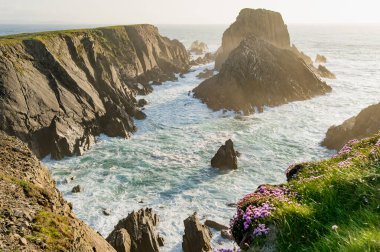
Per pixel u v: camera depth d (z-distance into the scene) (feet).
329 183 30.73
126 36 344.08
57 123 164.55
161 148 167.12
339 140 159.84
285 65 275.80
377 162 33.71
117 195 120.78
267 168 141.79
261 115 221.05
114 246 82.74
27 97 167.02
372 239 18.20
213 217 106.01
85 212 108.88
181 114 225.35
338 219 24.86
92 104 196.34
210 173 137.90
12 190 40.70
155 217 102.68
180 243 93.97
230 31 422.41
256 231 26.40
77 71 215.10
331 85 298.35
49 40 211.41
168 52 427.74
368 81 311.88
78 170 142.61
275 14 427.33
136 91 279.69
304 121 205.67
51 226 35.12
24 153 59.77
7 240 30.25
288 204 28.71
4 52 176.55
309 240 23.82
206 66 440.04
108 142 177.58
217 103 233.76
